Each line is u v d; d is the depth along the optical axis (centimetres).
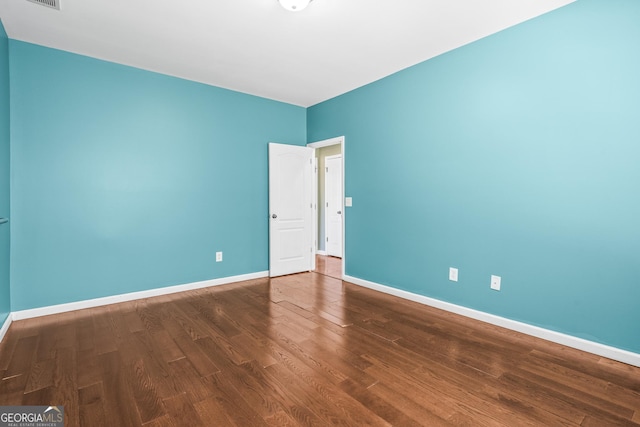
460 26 267
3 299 265
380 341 252
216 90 411
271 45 299
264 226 464
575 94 236
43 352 232
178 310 322
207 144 405
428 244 338
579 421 162
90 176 326
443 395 183
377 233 394
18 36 282
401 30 272
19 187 290
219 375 203
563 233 245
